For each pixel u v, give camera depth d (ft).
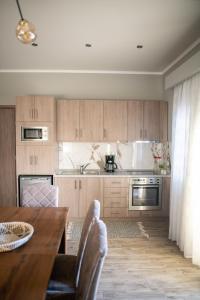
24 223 6.50
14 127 15.35
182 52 11.75
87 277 4.09
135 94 15.65
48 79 15.31
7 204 15.61
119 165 15.74
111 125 14.64
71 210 13.98
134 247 10.78
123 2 7.27
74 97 15.49
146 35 9.70
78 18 8.29
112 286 7.89
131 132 14.73
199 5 7.42
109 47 11.07
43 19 8.36
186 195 10.10
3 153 15.43
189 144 10.03
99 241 4.19
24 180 13.73
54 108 13.97
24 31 5.47
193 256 9.36
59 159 15.61
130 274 8.61
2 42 10.45
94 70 15.21
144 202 14.19
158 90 15.70
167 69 14.48
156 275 8.58
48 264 4.56
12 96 15.20
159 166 15.23
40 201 9.01
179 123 11.33
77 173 14.51
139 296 7.43
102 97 15.57
